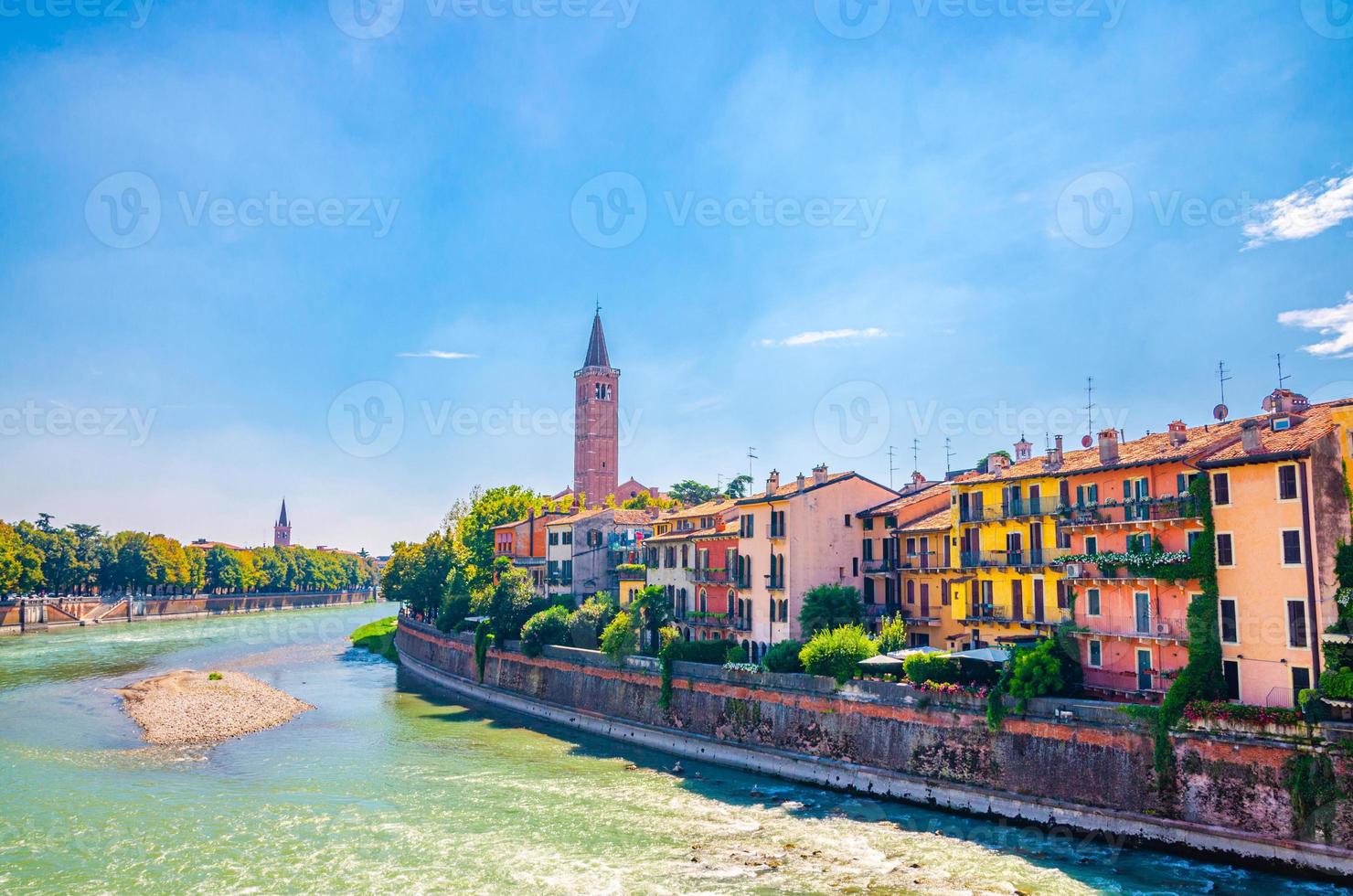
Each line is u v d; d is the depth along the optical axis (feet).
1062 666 164.45
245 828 157.89
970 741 162.61
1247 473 144.25
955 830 152.35
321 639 526.16
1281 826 127.34
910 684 173.99
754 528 255.50
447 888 131.64
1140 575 157.17
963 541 210.59
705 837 152.15
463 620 355.56
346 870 138.41
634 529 366.63
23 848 147.74
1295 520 137.18
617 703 243.81
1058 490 185.98
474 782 189.98
